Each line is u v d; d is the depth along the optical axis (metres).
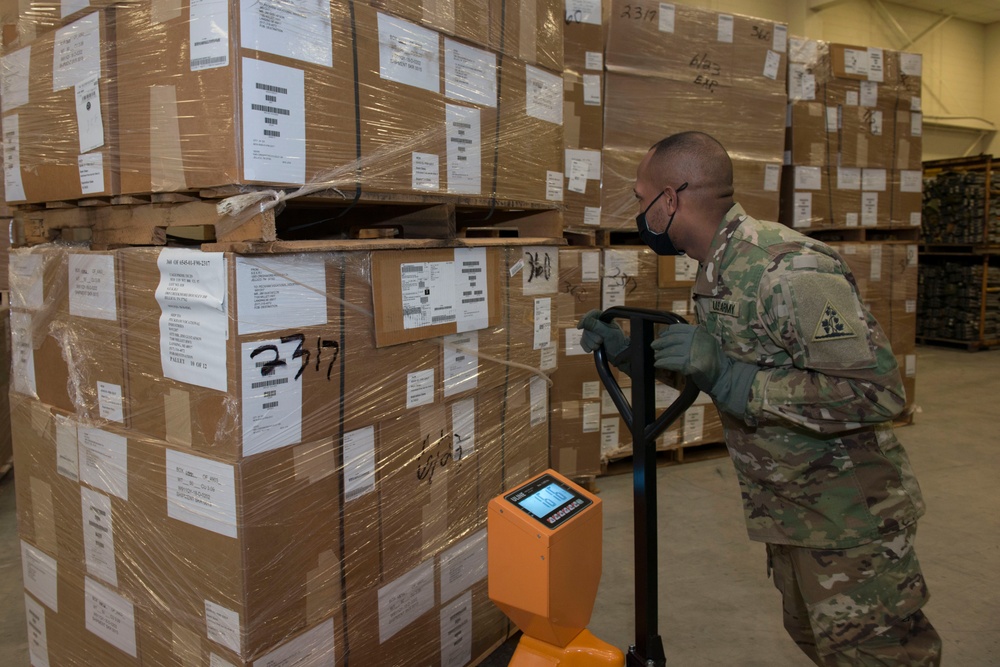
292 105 1.18
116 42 1.32
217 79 1.14
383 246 1.36
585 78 3.02
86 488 1.49
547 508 1.25
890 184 4.10
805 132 3.73
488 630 1.86
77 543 1.55
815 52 3.72
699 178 1.29
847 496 1.21
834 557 1.22
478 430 1.71
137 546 1.39
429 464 1.57
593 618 2.17
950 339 7.17
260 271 1.17
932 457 3.73
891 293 4.19
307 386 1.26
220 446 1.19
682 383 1.50
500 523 1.24
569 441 3.18
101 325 1.40
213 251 1.14
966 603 2.26
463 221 2.01
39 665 1.76
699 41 3.26
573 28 2.97
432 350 1.52
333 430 1.32
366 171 1.32
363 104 1.31
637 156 3.20
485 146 1.62
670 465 3.57
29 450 1.65
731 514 2.96
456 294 1.55
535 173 1.81
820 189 3.82
